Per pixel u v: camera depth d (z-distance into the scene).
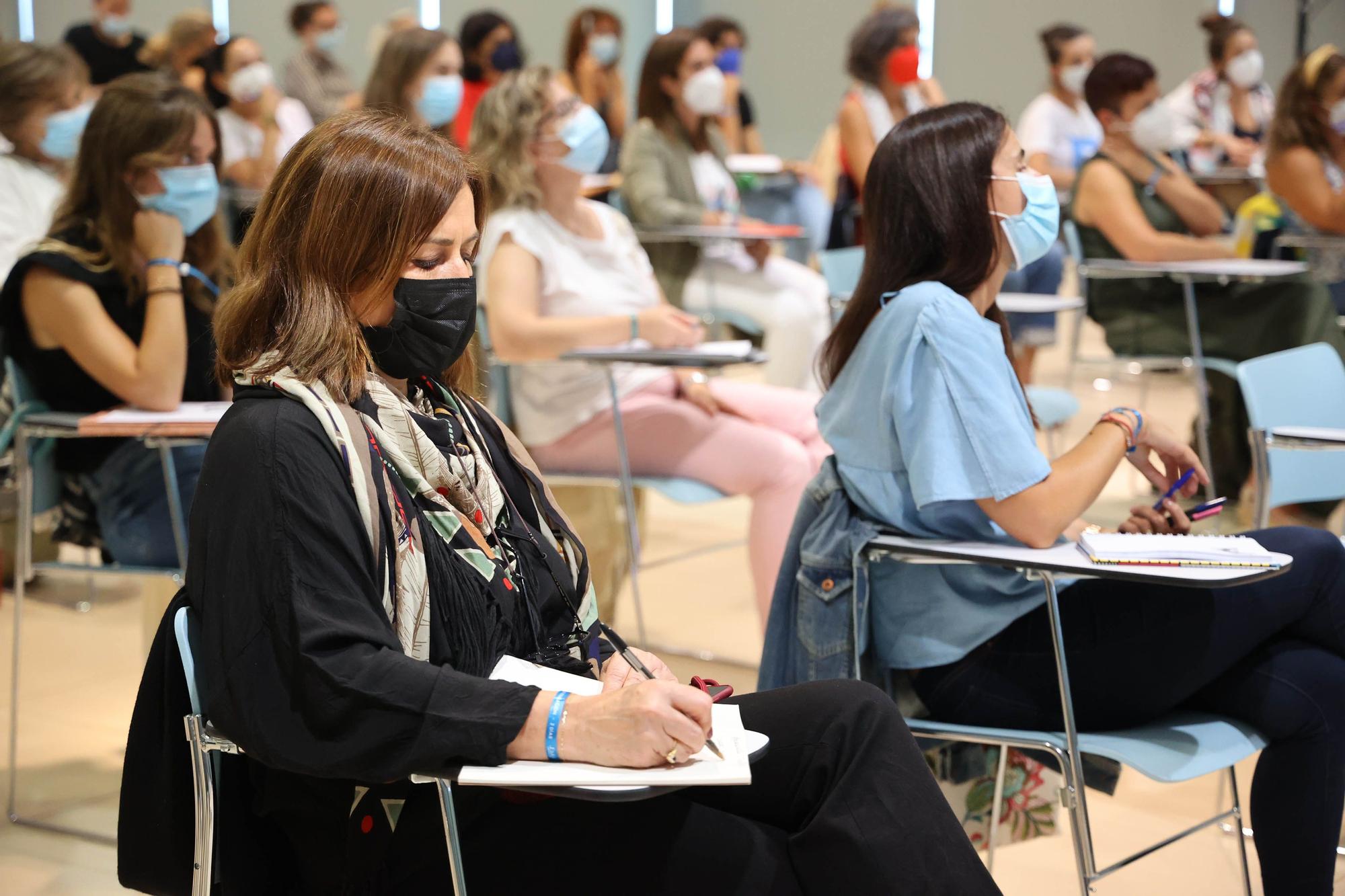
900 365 2.46
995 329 2.50
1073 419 7.59
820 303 6.28
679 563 5.55
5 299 3.42
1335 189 5.93
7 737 3.87
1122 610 2.45
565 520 2.17
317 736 1.67
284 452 1.73
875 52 7.28
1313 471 3.51
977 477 2.39
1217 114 9.33
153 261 3.44
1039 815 2.62
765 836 1.82
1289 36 10.92
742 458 4.09
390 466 1.84
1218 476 5.74
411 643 1.79
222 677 1.71
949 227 2.52
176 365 3.41
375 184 1.82
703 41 6.33
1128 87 5.76
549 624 2.08
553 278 4.15
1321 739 2.42
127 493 3.47
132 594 5.20
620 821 1.80
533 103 4.10
